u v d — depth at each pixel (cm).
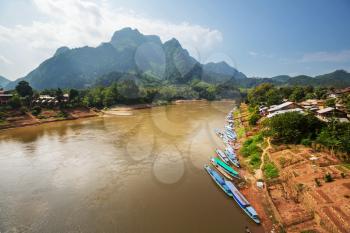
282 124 4225
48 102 9288
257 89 11956
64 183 3394
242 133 6106
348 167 2895
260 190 3102
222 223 2458
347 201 2220
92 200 2933
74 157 4488
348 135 3238
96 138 5938
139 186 3294
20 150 4947
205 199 2942
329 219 2047
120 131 6756
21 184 3362
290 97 9956
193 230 2353
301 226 2230
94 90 12825
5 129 7050
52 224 2469
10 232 2347
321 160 3192
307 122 4094
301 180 2805
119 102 12481
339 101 7712
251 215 2520
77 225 2448
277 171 3331
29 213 2666
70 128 7288
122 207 2775
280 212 2538
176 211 2681
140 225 2438
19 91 9450
